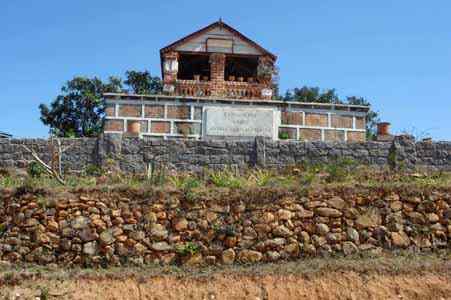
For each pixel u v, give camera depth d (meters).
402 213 13.28
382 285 11.47
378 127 21.11
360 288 11.41
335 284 11.49
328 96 42.28
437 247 13.01
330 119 23.42
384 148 18.16
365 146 18.16
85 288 11.32
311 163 17.77
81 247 12.52
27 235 12.66
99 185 13.57
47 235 12.62
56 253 12.51
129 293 11.29
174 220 12.80
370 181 14.56
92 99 38.16
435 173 16.42
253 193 13.14
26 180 14.14
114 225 12.71
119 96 22.69
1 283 11.31
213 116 22.47
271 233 12.77
